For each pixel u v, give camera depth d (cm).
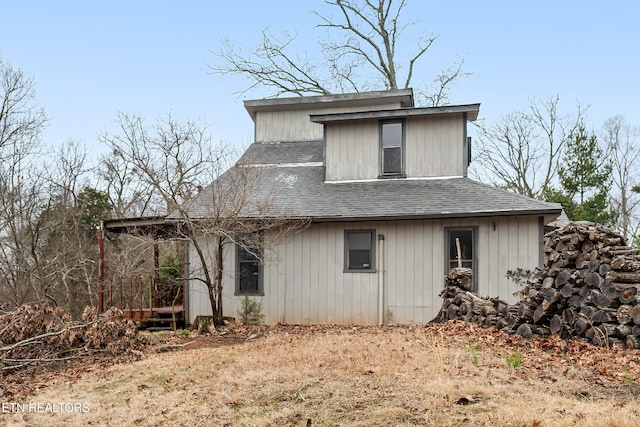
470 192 1320
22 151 2161
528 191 2991
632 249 707
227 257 1371
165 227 1403
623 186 3272
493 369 603
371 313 1298
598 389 525
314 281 1334
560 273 779
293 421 467
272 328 1218
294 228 1335
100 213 2477
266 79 2736
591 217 2262
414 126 1467
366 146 1492
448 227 1276
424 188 1377
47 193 2281
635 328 681
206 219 1195
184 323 1370
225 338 1055
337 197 1383
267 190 1459
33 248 2034
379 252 1304
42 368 819
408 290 1285
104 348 907
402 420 445
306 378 590
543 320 799
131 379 710
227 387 600
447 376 563
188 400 572
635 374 573
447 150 1438
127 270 1573
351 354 720
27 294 2038
